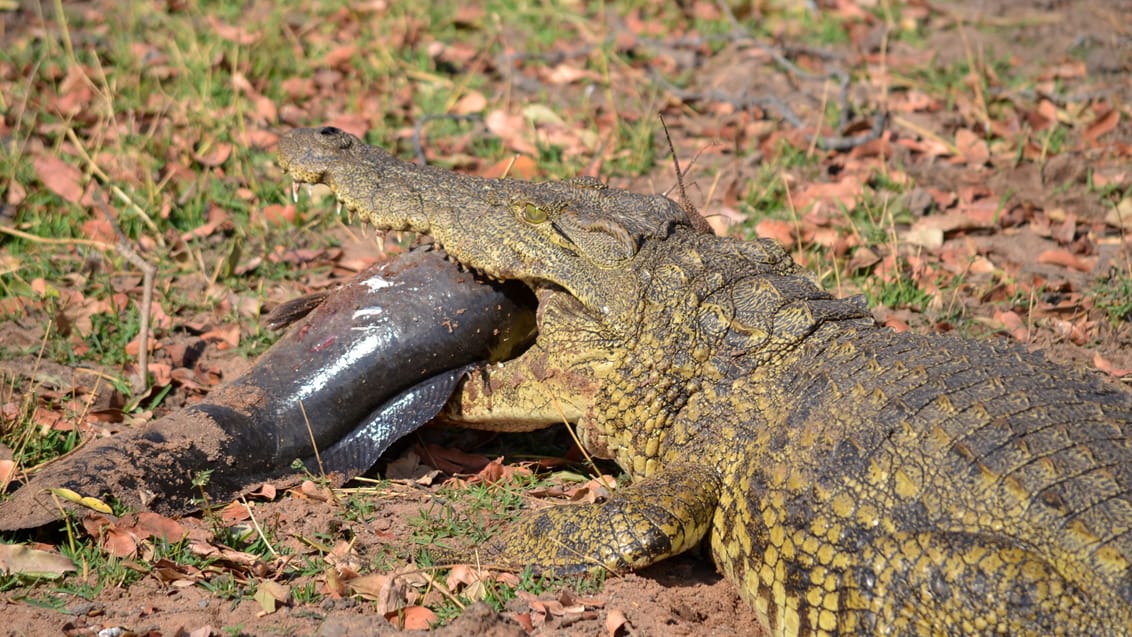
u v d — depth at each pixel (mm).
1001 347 8141
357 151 9883
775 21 20047
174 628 7297
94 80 16516
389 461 9664
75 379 10547
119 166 14133
